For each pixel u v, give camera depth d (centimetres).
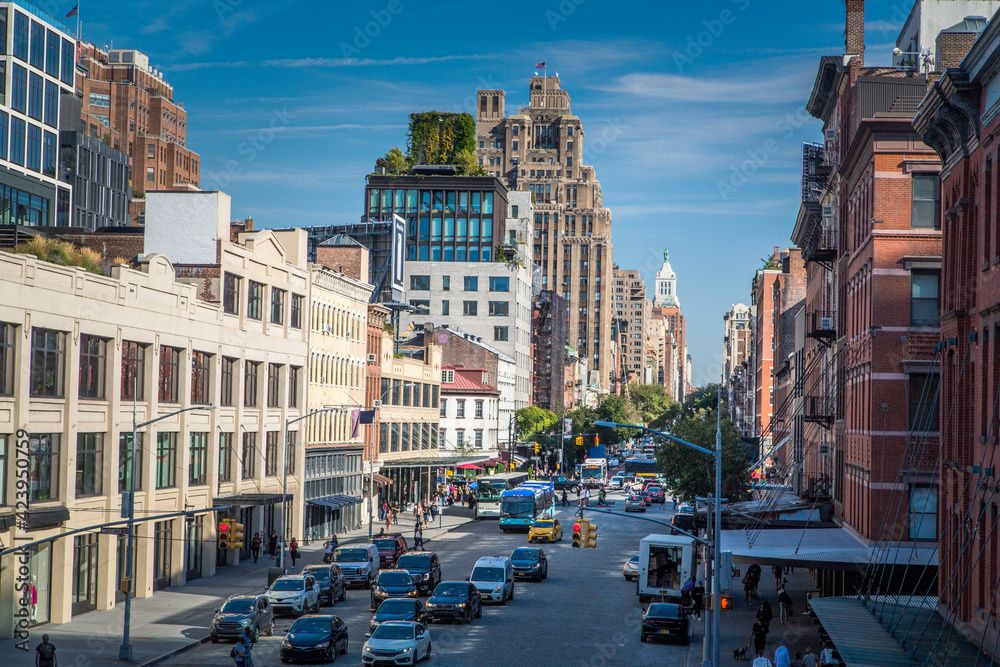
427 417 11719
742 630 4700
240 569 6338
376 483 9475
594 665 3856
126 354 5191
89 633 4269
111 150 16475
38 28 11056
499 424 15075
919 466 4216
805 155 6644
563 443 15650
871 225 4566
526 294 18000
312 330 7862
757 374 13162
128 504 4159
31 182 10788
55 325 4522
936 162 4472
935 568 4259
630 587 5888
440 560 6712
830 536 4872
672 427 7900
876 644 2970
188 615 4747
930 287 4469
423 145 18112
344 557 5925
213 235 6391
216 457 6188
